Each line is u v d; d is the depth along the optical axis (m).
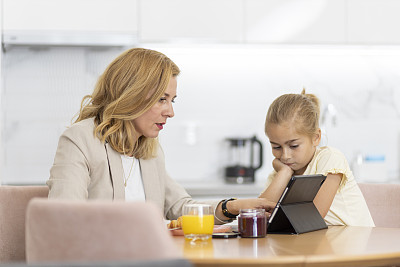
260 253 1.32
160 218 1.06
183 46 3.72
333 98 4.04
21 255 1.92
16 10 3.48
